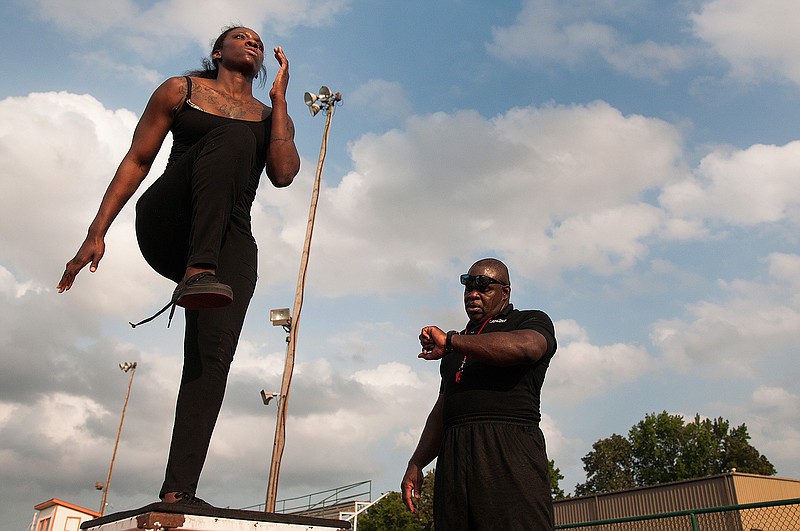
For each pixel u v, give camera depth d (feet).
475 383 9.17
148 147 8.52
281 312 51.21
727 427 196.54
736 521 38.32
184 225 7.97
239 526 6.45
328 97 57.72
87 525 7.43
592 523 33.99
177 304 6.93
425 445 10.82
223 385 7.68
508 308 10.26
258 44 9.33
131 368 120.47
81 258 8.17
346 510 82.38
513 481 8.45
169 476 7.02
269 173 9.14
